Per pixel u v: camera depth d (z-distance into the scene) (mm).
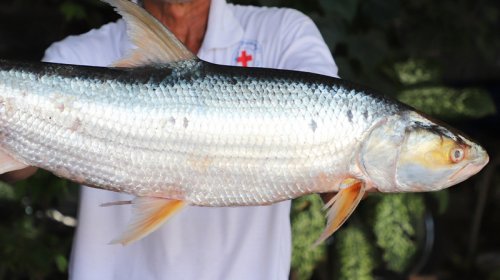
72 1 5129
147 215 2473
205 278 2902
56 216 5199
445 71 6324
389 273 5527
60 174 2508
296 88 2469
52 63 2496
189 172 2465
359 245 5012
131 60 2496
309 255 4695
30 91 2461
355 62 4961
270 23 3016
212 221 2896
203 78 2471
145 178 2480
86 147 2471
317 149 2457
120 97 2455
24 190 4805
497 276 6273
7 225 5047
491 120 6375
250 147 2451
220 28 2941
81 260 2961
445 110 5215
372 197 5051
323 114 2455
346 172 2479
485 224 7039
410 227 5031
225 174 2465
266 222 2914
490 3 5906
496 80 6383
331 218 2473
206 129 2445
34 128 2475
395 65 5359
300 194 2508
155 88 2461
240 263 2904
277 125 2449
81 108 2457
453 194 7199
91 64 2967
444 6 5730
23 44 5707
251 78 2475
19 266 4848
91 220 2945
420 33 5672
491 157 6512
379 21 4965
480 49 5848
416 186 2494
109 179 2492
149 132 2451
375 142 2459
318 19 4652
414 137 2459
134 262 2926
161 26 2477
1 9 5695
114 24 3062
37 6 5707
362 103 2473
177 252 2889
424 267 5590
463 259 6562
